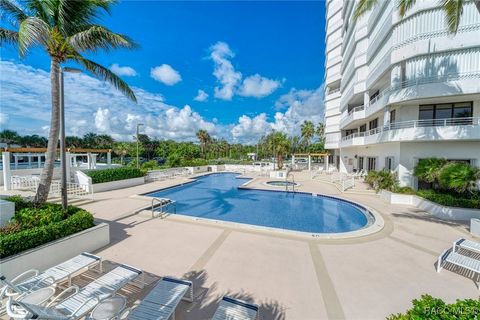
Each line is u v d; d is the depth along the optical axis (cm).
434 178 1148
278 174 2434
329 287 458
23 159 3194
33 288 383
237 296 426
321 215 1180
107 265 534
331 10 3638
